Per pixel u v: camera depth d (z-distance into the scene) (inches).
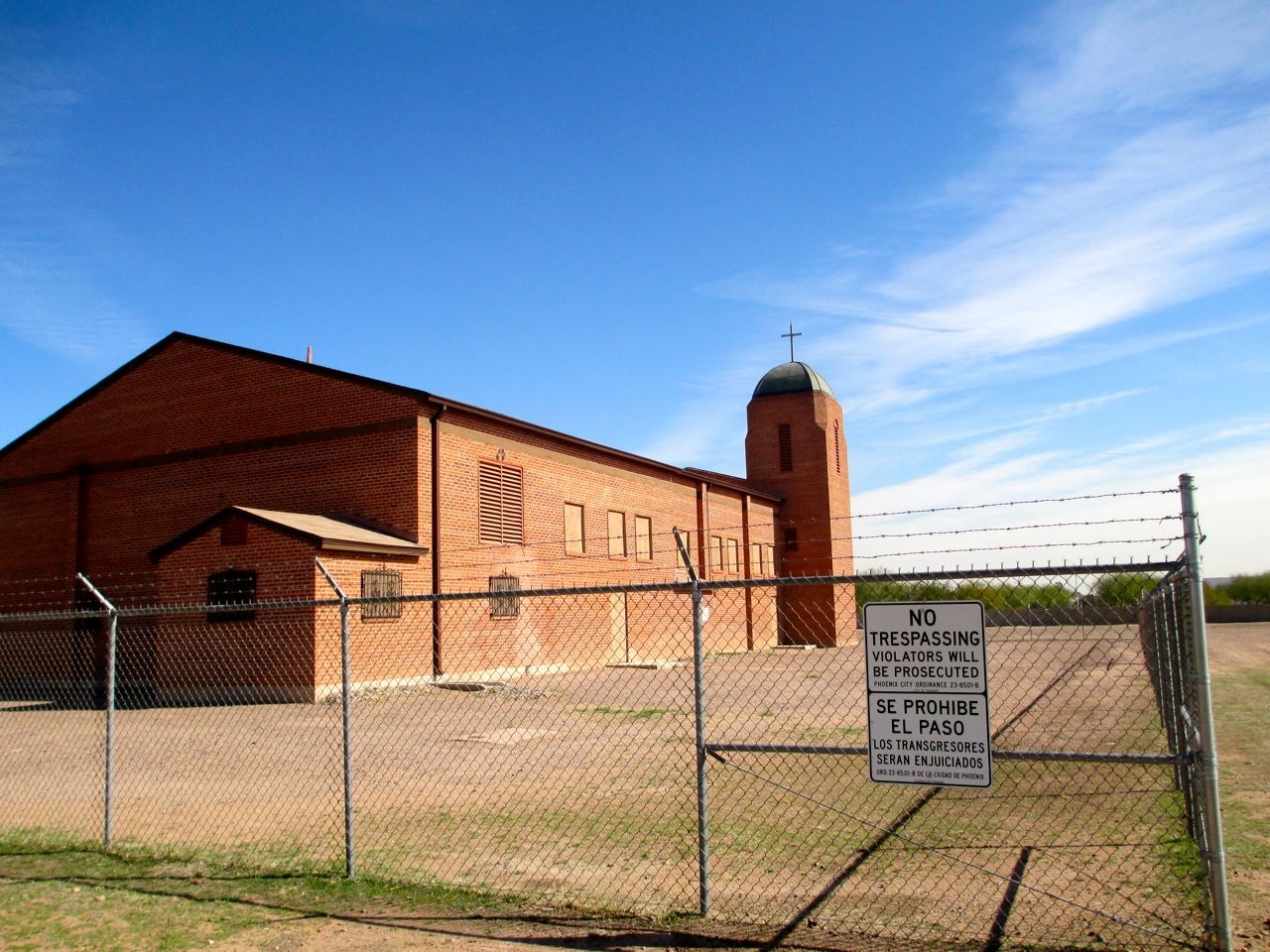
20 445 1219.2
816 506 1921.8
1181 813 345.1
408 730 629.6
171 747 579.8
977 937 230.4
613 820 363.6
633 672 1153.4
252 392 1071.6
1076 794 386.9
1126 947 221.6
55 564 1167.0
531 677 1079.6
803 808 376.8
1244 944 218.1
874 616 232.1
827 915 248.5
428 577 960.3
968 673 223.5
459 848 326.3
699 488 1611.7
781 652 1637.6
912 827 342.0
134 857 324.2
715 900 262.7
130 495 1136.2
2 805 422.3
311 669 811.4
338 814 385.1
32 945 239.5
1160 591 370.0
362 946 232.7
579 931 240.2
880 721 230.2
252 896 274.8
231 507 868.6
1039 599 320.2
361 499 991.0
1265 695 737.0
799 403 1953.7
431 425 991.0
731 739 570.3
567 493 1234.0
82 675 1115.3
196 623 866.1
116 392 1163.3
